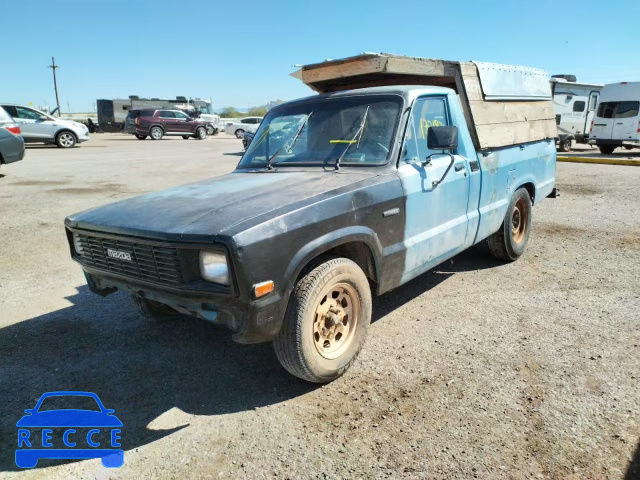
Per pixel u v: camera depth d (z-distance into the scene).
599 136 19.05
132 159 18.08
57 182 12.13
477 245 6.39
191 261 2.73
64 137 22.89
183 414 3.02
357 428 2.79
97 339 4.08
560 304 4.38
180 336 4.11
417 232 3.81
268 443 2.71
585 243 6.27
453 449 2.57
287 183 3.46
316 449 2.63
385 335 3.94
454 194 4.21
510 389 3.08
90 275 3.54
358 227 3.22
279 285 2.77
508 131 5.12
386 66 4.18
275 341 3.00
